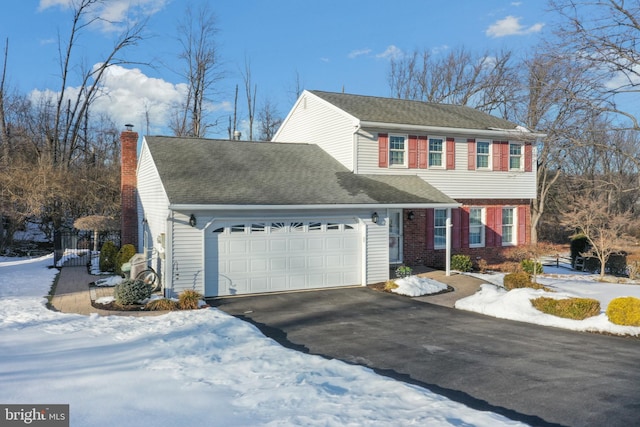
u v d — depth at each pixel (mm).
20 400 5969
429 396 6621
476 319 12125
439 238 21250
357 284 16781
